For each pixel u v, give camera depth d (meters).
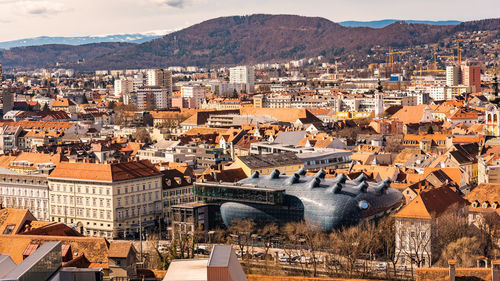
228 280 180.00
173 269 199.38
